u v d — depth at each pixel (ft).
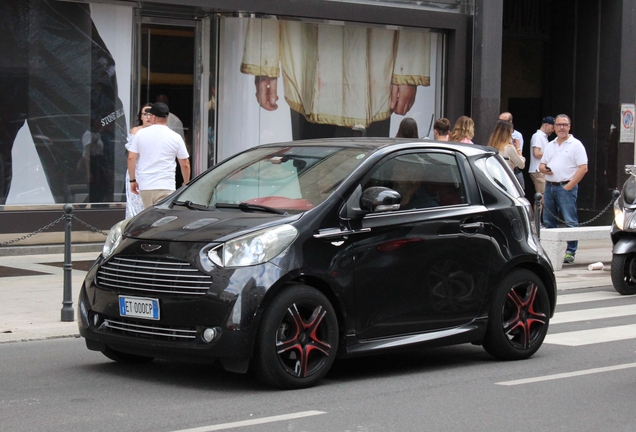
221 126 67.46
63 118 60.54
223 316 26.22
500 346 32.22
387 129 74.02
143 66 64.23
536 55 90.22
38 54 59.57
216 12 65.82
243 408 25.38
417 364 32.14
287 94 69.31
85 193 61.52
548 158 60.29
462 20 75.56
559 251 57.52
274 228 27.37
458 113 76.07
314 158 30.99
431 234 30.45
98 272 28.86
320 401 26.30
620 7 84.17
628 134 85.15
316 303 27.63
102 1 61.16
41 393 27.12
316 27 70.13
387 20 71.61
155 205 31.96
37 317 39.01
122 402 26.02
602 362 32.48
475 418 24.68
